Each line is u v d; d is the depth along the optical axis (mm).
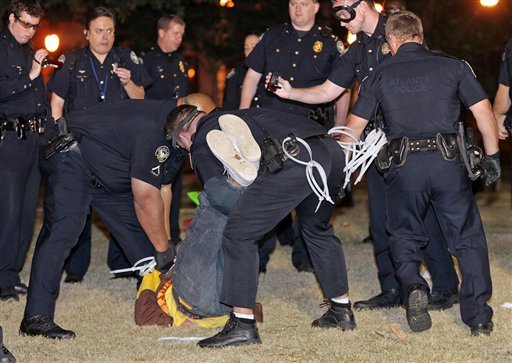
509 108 7293
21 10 6961
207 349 5652
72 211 6109
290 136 5547
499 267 8234
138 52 13258
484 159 6012
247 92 7867
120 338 5969
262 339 5883
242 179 5387
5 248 7320
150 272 6504
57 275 6086
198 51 14320
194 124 5766
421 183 5922
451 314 6598
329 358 5457
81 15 13227
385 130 6105
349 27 6574
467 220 5965
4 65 6984
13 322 6473
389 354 5535
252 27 13789
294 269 8375
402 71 5945
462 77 5879
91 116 6109
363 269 8312
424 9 14109
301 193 5594
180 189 8531
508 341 5805
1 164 7168
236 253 5625
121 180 6172
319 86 6664
